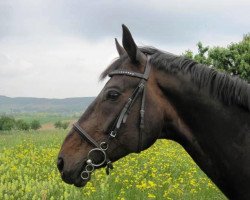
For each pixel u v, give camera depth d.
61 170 3.79
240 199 3.57
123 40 3.70
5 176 9.48
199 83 3.69
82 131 3.73
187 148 3.77
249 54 25.11
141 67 3.77
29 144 15.70
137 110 3.68
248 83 3.73
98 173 9.71
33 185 8.85
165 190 8.53
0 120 50.78
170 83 3.73
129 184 9.02
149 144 3.72
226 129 3.62
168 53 3.90
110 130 3.68
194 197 8.45
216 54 25.53
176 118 3.75
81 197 8.20
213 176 3.69
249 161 3.54
